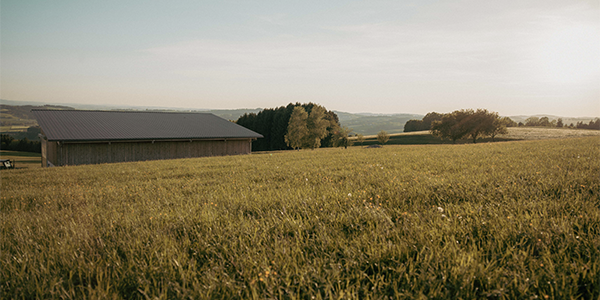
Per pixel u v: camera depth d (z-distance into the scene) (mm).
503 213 3641
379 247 2758
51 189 9688
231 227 3617
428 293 2139
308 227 3564
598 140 16094
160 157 37625
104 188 9102
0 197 8359
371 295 2109
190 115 52875
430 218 3533
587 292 2061
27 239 3746
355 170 9148
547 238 2752
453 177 6262
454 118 82688
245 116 99062
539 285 2150
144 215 4695
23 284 2498
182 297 2207
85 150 32906
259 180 8641
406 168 8516
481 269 2268
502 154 11375
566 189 4430
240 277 2471
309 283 2297
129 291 2459
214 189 7516
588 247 2586
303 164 12367
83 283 2572
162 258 2818
